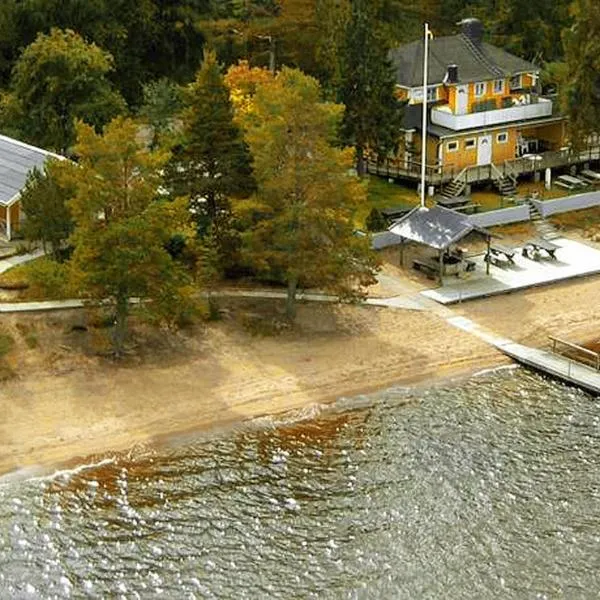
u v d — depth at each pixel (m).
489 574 42.12
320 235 59.41
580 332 62.28
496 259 70.50
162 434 51.44
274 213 60.06
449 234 66.44
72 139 78.19
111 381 55.06
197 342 58.94
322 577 42.00
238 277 65.38
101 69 79.38
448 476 48.56
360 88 74.12
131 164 55.09
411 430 52.38
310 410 53.88
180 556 43.16
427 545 43.84
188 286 56.41
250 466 49.34
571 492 47.34
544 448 50.84
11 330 57.81
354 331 61.25
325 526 45.09
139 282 55.06
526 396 55.69
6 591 40.94
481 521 45.34
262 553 43.38
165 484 47.84
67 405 53.03
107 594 40.94
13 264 64.50
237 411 53.47
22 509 45.72
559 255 71.94
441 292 66.06
